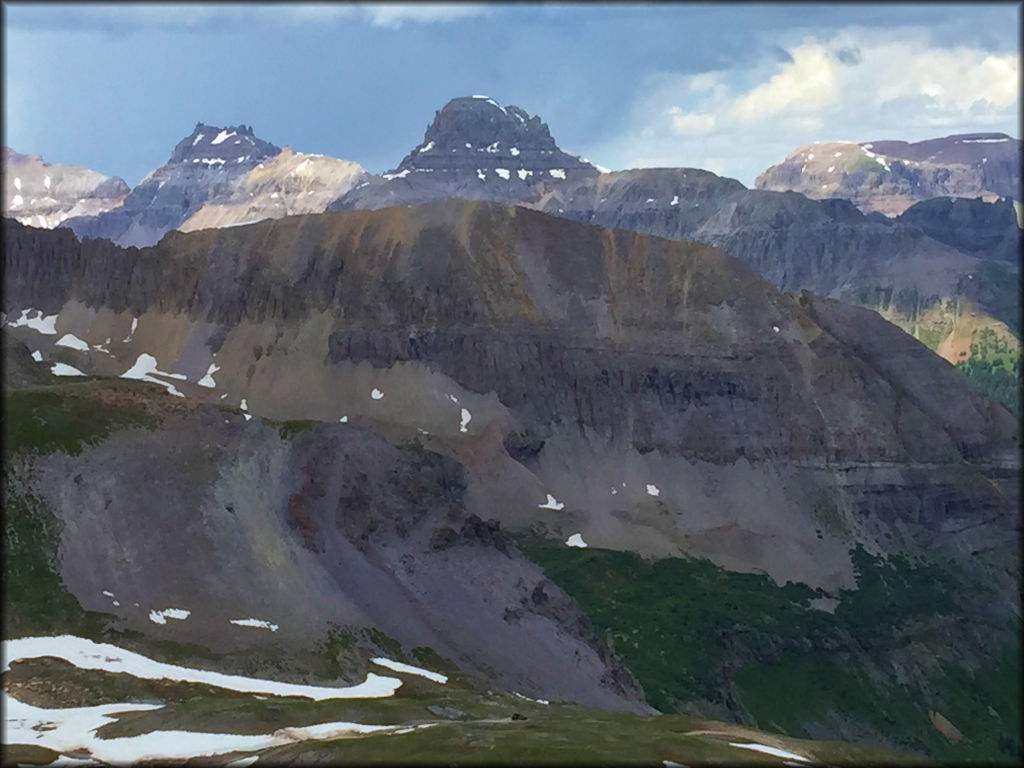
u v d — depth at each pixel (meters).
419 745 135.50
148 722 151.38
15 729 149.88
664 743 143.75
